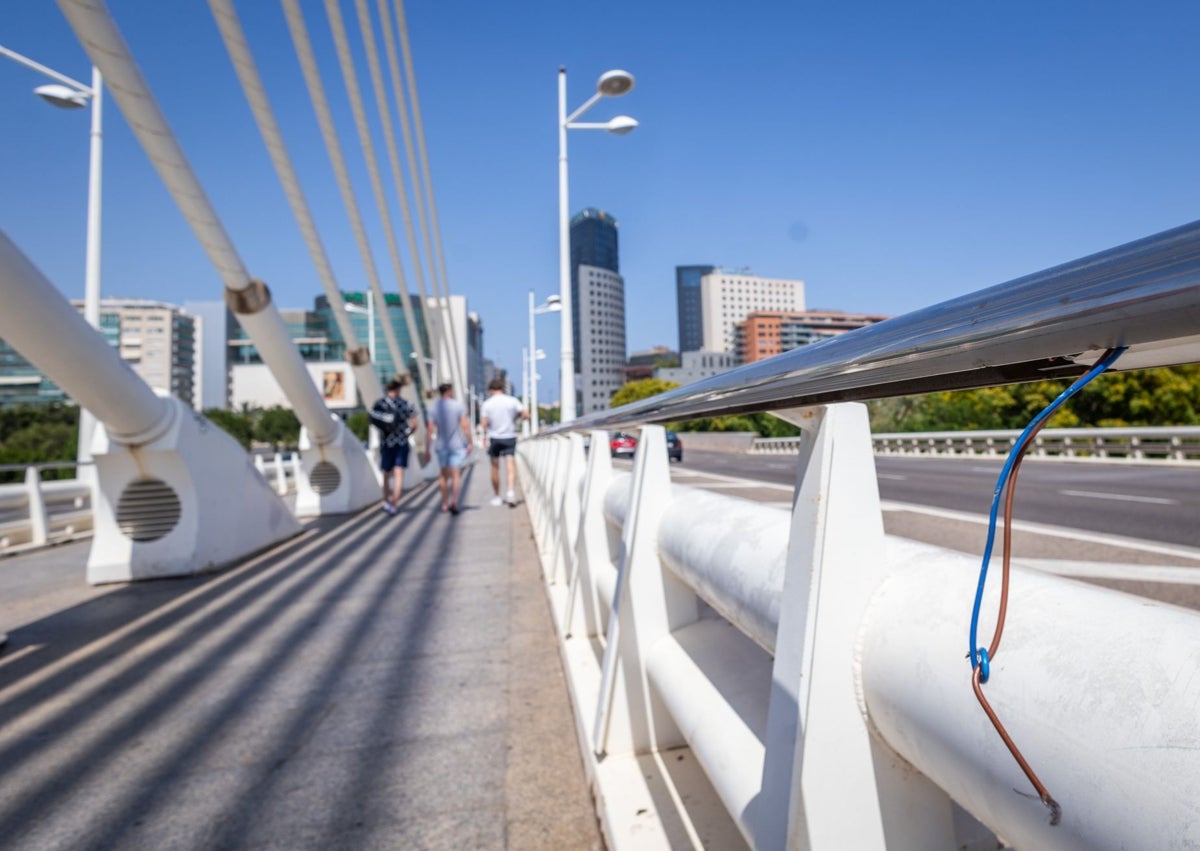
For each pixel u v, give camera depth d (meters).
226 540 5.88
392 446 9.61
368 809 2.09
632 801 1.53
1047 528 7.46
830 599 0.84
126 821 2.08
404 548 6.64
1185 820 0.44
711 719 1.26
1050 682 0.56
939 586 0.78
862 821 0.82
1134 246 0.46
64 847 1.96
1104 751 0.50
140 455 5.34
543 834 1.91
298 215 8.04
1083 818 0.52
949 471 17.14
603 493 2.83
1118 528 7.41
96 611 4.55
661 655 1.65
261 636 3.91
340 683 3.15
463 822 2.00
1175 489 11.56
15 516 7.95
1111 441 18.94
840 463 0.87
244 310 6.96
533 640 3.68
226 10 5.17
